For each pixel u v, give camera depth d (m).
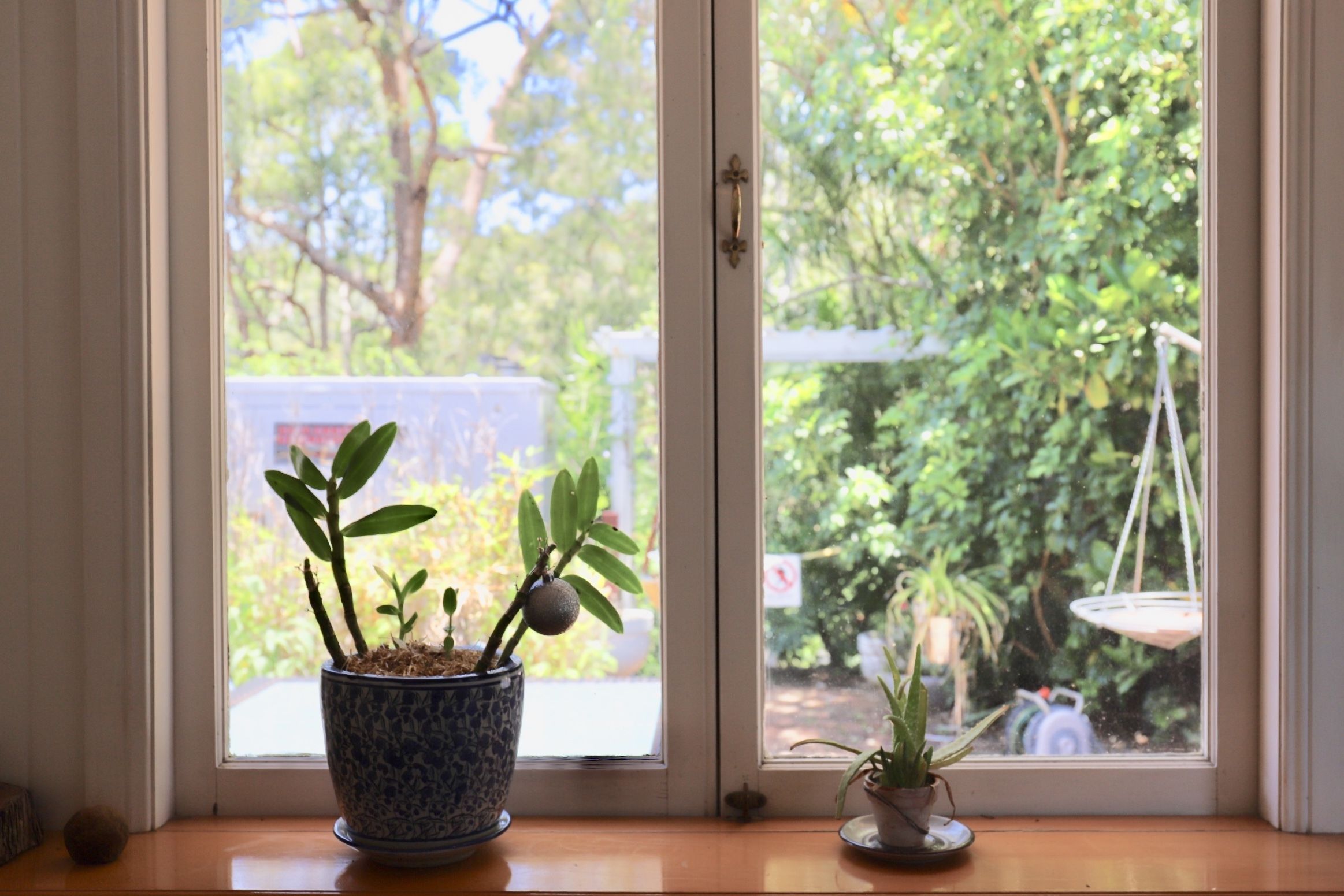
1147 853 1.24
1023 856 1.23
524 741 1.38
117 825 1.21
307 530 1.21
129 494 1.29
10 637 1.31
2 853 1.21
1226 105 1.34
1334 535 1.28
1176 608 1.38
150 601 1.30
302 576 1.39
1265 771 1.34
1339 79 1.28
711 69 1.35
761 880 1.16
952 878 1.17
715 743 1.36
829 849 1.26
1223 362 1.35
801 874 1.18
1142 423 1.38
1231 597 1.36
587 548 1.26
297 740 1.39
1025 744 1.38
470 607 1.39
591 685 1.38
